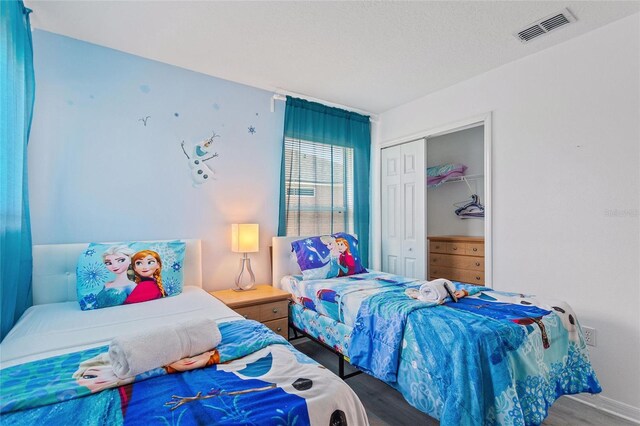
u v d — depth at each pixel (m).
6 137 1.56
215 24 2.06
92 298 1.87
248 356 1.21
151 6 1.89
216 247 2.81
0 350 1.26
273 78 2.87
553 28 2.11
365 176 3.75
